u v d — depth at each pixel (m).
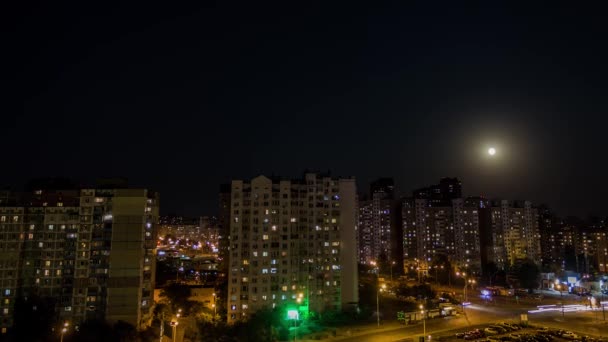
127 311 172.00
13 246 172.25
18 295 171.75
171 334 170.38
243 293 195.88
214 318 194.25
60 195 181.50
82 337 155.50
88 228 177.75
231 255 198.50
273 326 165.50
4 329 166.38
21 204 178.50
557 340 168.62
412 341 163.50
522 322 192.50
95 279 175.12
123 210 177.50
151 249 182.75
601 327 192.50
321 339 166.12
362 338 168.38
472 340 166.75
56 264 176.25
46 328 164.50
